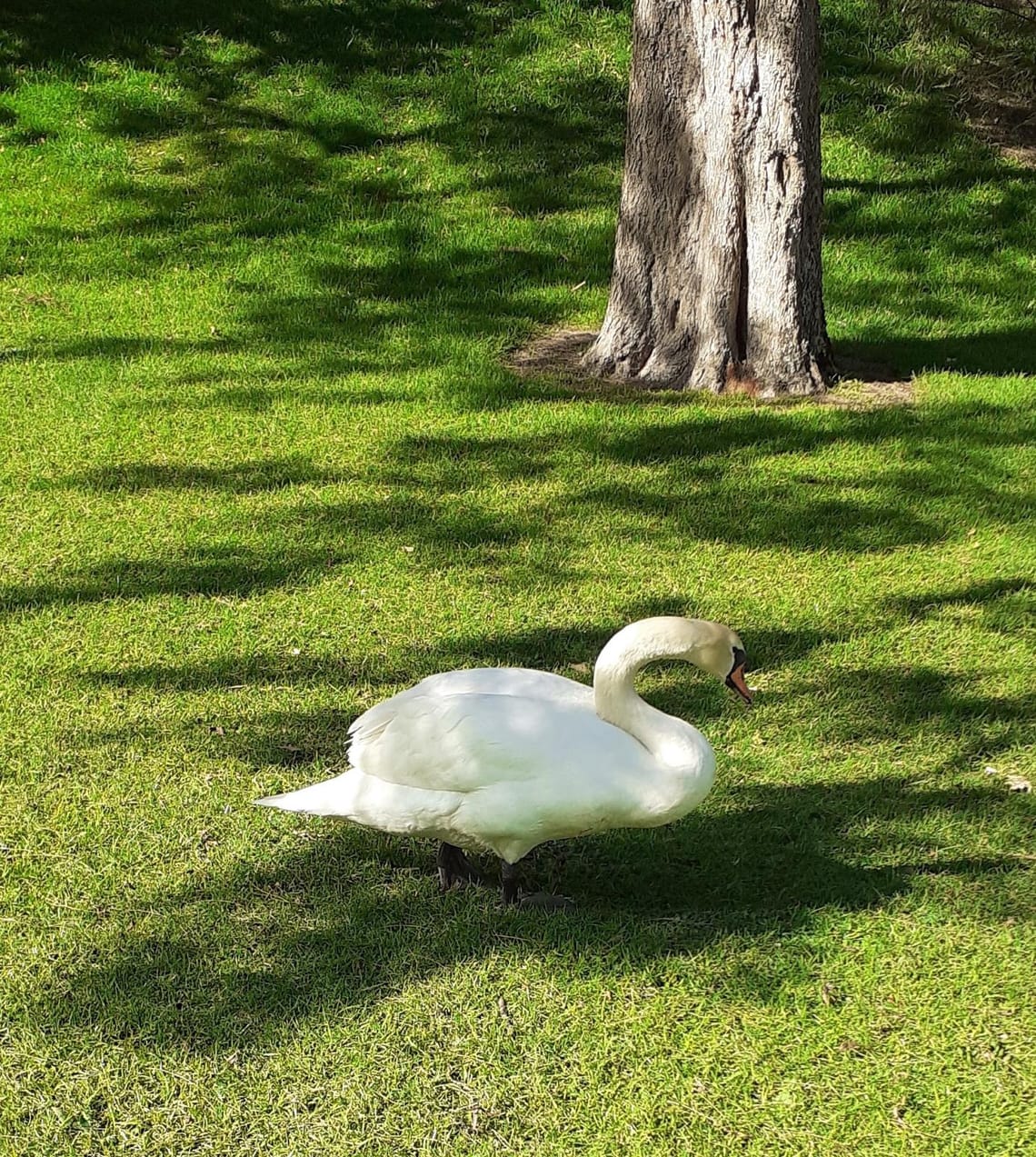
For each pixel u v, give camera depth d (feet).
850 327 30.48
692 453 24.34
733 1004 17.37
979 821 18.84
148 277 31.94
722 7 24.72
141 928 17.84
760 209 25.79
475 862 18.65
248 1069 16.93
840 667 20.61
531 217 36.14
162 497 23.18
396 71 43.21
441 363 27.99
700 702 20.13
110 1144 16.56
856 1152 16.56
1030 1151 16.56
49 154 38.06
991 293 32.83
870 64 44.24
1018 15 40.11
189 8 45.29
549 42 44.91
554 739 17.38
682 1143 16.58
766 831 18.75
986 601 21.59
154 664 20.43
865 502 23.39
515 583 21.74
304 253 33.47
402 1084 16.87
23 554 22.04
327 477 23.71
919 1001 17.39
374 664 20.48
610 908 18.08
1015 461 24.31
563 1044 17.11
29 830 18.58
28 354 27.73
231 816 18.76
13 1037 17.12
